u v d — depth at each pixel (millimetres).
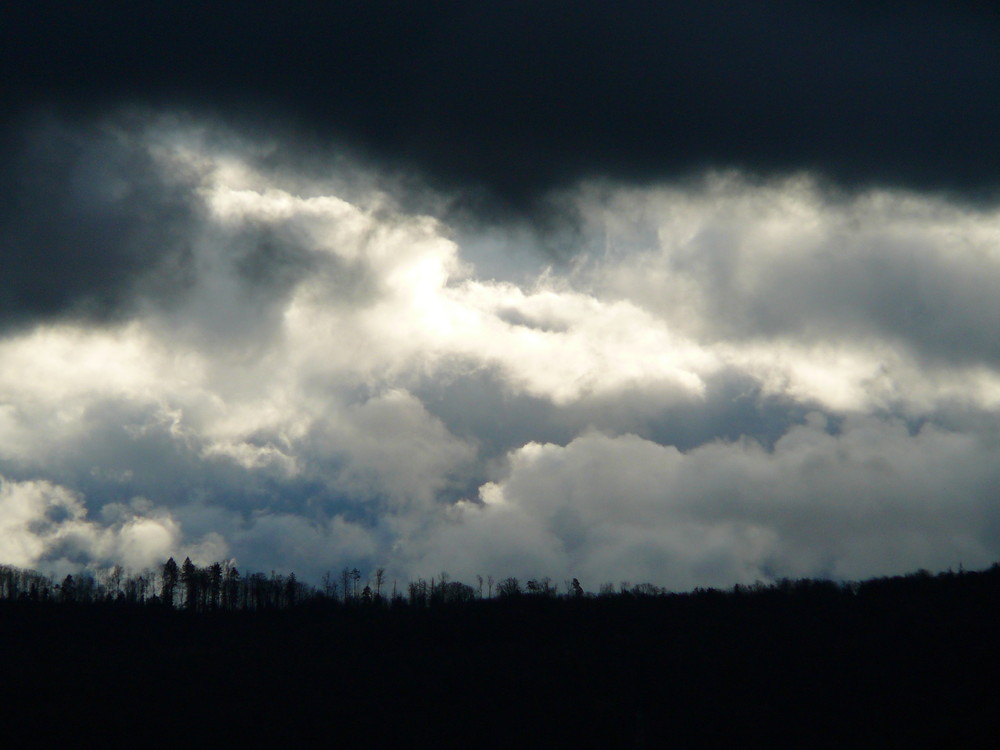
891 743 105000
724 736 110875
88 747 108062
